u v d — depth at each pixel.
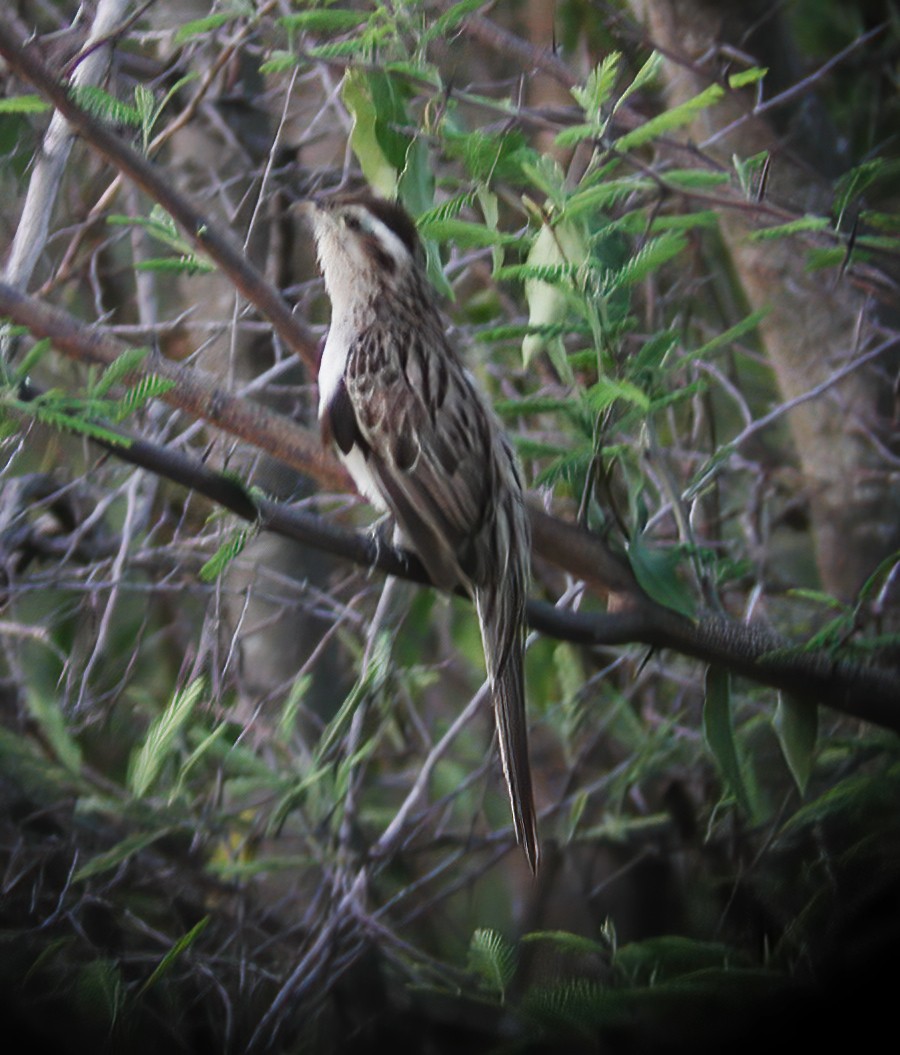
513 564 9.02
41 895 10.55
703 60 11.79
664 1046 7.37
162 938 10.70
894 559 8.52
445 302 12.77
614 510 8.67
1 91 10.55
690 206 10.97
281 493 11.11
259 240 12.11
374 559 8.97
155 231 8.92
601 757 13.70
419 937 12.82
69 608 12.02
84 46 9.37
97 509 10.98
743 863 10.73
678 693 12.77
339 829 11.12
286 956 11.48
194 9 11.74
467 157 8.52
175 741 10.40
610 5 11.70
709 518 12.59
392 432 9.29
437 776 13.22
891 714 8.74
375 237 9.67
